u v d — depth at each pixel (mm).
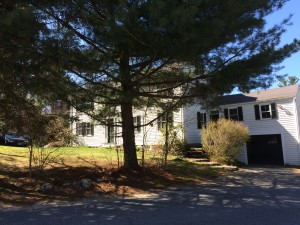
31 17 7094
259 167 20328
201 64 10023
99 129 26219
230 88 9812
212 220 6766
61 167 12992
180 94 11578
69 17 8727
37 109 11039
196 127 23297
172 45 8273
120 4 7301
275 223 6516
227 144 19359
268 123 22688
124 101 10844
